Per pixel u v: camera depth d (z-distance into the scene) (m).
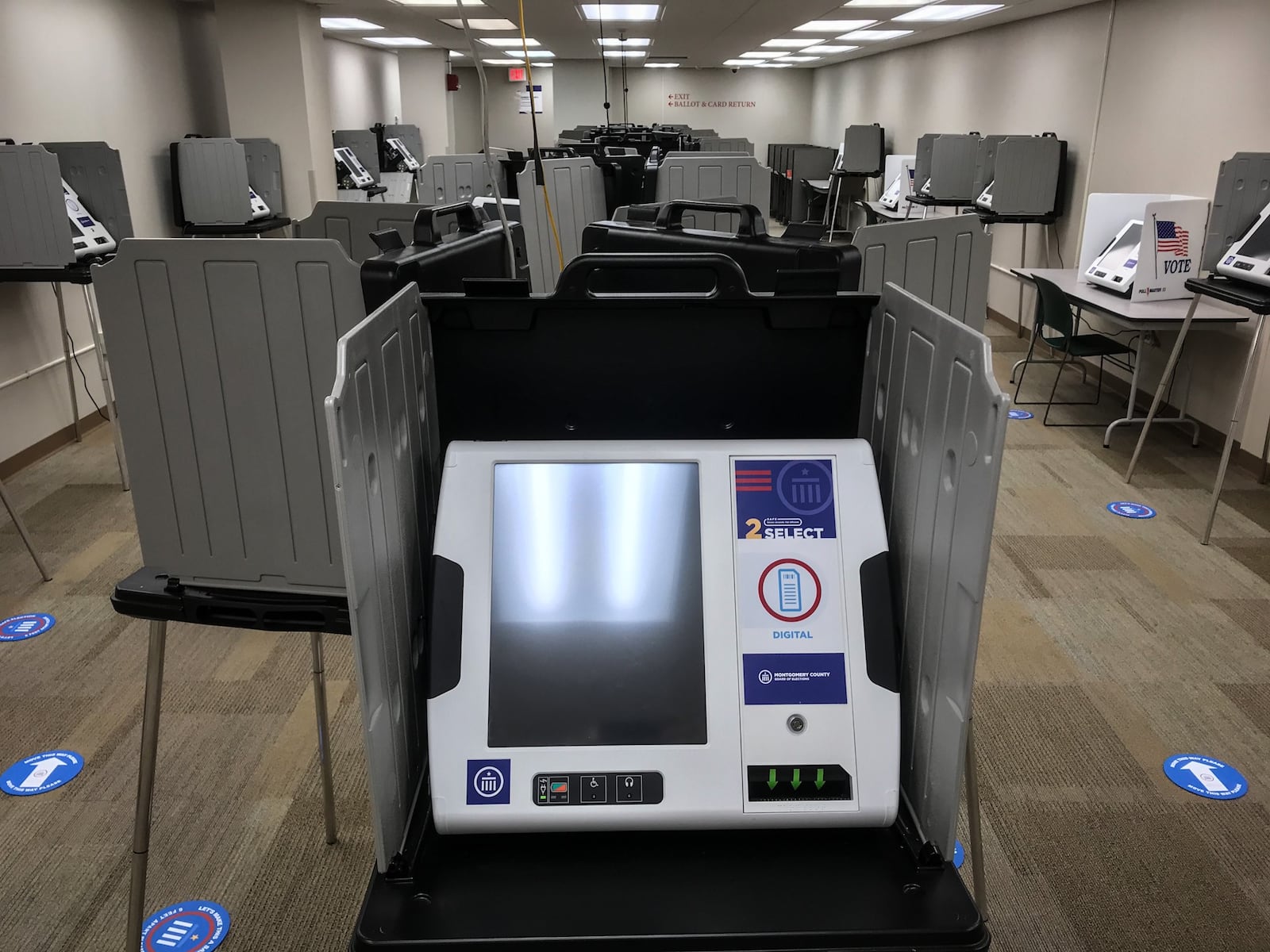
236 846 1.87
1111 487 3.81
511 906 0.77
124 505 3.63
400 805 0.82
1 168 3.34
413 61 11.08
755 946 0.75
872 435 0.96
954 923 0.76
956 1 5.69
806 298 0.93
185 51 5.94
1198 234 4.02
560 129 12.13
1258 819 1.97
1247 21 4.10
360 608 0.70
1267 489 3.78
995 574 3.06
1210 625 2.76
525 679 0.81
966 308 1.69
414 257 0.96
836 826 0.81
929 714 0.80
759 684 0.82
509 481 0.86
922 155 7.49
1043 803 2.01
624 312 0.94
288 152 6.31
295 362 0.98
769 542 0.85
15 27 4.10
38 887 1.77
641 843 0.84
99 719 2.30
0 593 2.95
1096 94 5.50
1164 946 1.65
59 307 4.02
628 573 0.84
